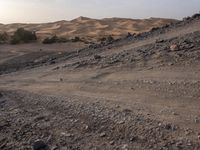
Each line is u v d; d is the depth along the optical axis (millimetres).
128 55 16625
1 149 7367
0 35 64375
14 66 31625
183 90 9445
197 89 9266
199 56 12648
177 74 11273
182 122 7188
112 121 7863
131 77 12344
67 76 15797
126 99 9633
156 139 6633
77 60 21047
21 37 59844
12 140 7773
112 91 10977
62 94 11797
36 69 22938
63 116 8953
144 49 17031
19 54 41406
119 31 116812
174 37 17859
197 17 24078
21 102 11602
